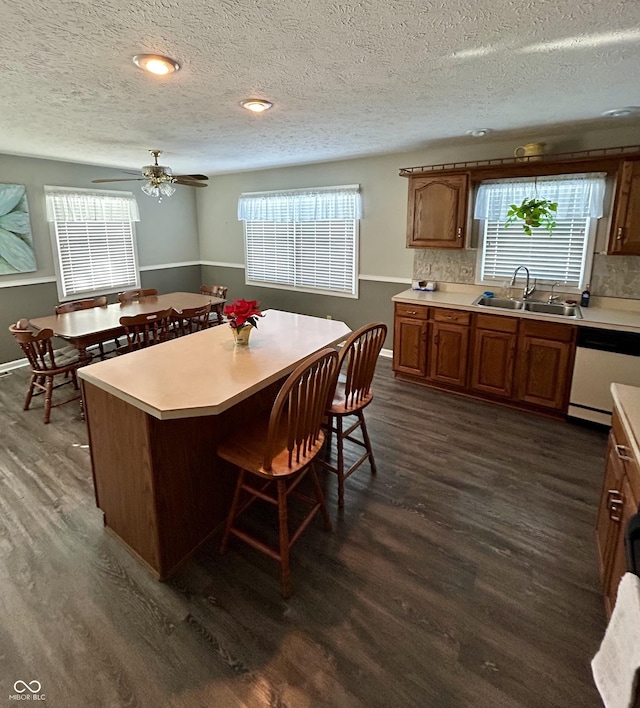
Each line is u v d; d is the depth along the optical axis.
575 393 3.44
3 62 2.02
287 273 6.00
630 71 2.18
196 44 1.83
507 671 1.59
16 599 1.89
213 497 2.24
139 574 2.03
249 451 2.02
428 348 4.18
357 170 4.97
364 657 1.65
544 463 2.97
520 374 3.67
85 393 2.13
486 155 4.11
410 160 4.58
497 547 2.21
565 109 2.89
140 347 4.09
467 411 3.78
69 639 1.71
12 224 4.69
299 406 1.86
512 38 1.80
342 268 5.43
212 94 2.53
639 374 3.15
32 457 3.02
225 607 1.86
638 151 3.25
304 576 2.03
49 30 1.69
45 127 3.35
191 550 2.15
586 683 1.55
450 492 2.65
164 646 1.69
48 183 4.96
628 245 3.29
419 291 4.59
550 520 2.41
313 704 1.48
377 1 1.49
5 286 4.74
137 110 2.87
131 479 1.99
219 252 6.75
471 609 1.85
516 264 4.16
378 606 1.87
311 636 1.73
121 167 5.46
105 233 5.67
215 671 1.59
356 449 3.15
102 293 5.77
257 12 1.56
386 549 2.19
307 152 4.50
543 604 1.88
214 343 2.64
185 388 1.90
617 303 3.72
